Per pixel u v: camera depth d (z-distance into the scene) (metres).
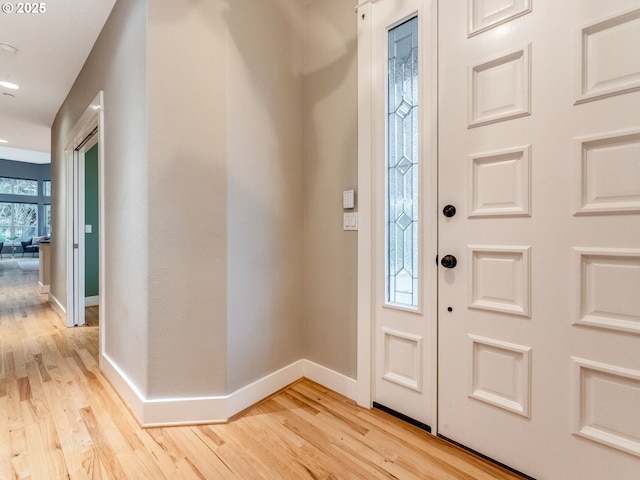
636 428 1.04
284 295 2.00
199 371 1.63
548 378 1.21
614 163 1.07
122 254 1.90
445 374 1.49
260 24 1.83
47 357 2.47
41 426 1.57
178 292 1.60
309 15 2.07
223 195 1.66
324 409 1.75
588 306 1.12
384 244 1.72
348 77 1.87
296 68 2.06
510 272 1.29
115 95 2.01
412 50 1.62
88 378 2.11
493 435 1.34
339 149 1.92
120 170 1.93
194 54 1.61
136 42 1.68
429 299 1.54
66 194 3.33
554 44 1.17
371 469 1.31
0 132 4.89
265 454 1.39
